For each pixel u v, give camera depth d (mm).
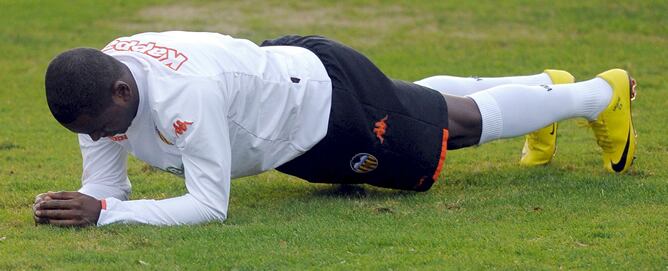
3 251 17219
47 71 17609
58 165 26453
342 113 19672
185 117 18047
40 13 50438
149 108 18266
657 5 49156
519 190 22000
